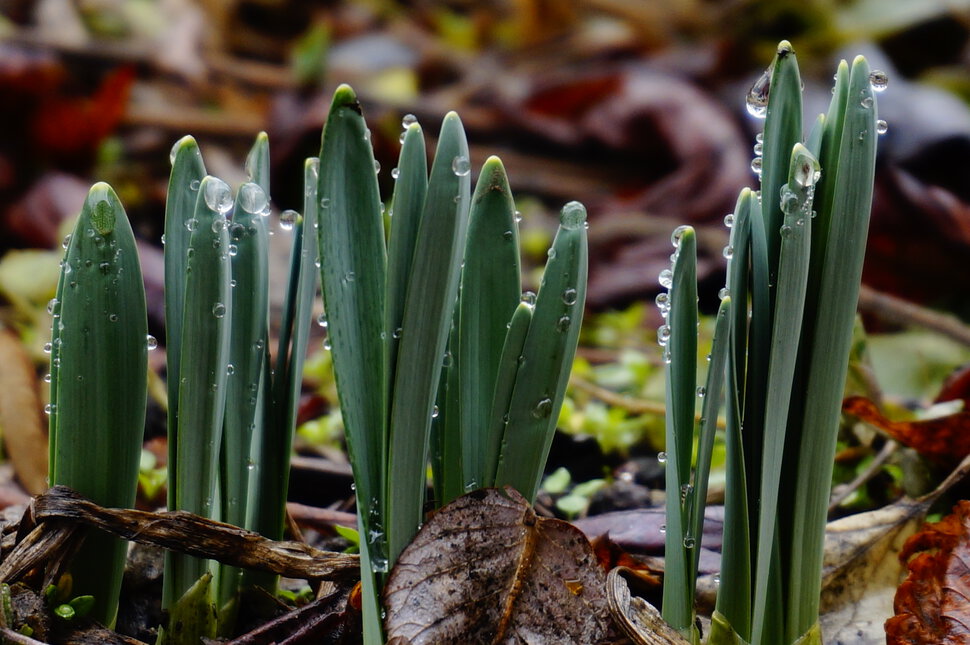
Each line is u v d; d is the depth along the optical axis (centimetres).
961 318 91
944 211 93
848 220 42
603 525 50
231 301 43
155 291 77
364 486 42
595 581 43
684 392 42
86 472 43
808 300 42
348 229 41
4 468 55
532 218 111
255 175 44
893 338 81
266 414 44
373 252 42
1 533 46
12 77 105
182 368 42
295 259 44
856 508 52
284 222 45
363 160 41
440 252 41
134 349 43
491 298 42
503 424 42
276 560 44
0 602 43
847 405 51
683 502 42
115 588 44
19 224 99
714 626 43
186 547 43
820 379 42
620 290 94
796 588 43
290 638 44
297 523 50
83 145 109
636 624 42
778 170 42
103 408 43
